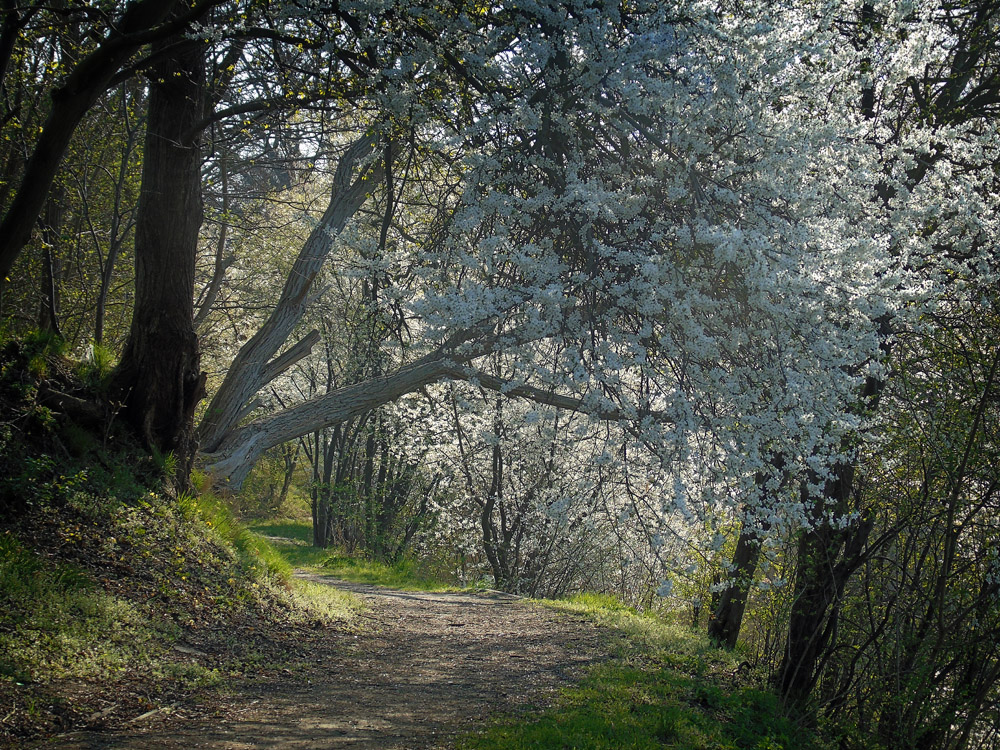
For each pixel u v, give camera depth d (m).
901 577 8.28
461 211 5.50
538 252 5.25
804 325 5.27
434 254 5.43
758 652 9.61
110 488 7.92
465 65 5.58
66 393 8.25
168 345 8.98
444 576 21.75
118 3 7.31
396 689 6.89
